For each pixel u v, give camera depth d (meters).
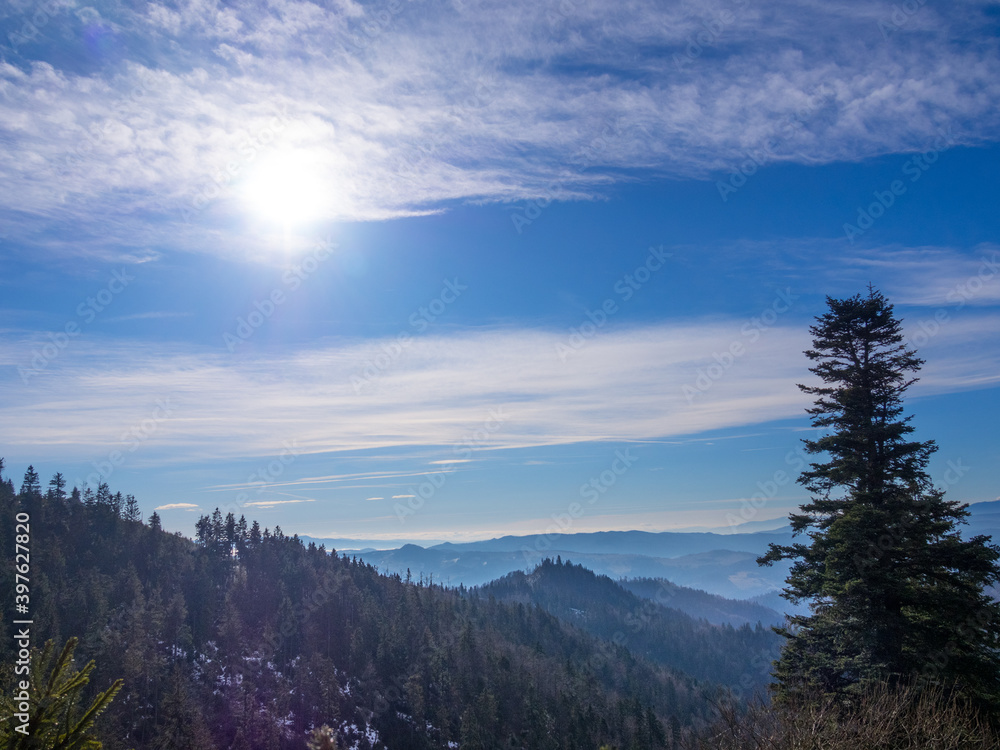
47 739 6.38
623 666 152.25
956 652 18.47
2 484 114.75
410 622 121.12
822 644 21.94
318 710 86.69
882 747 12.73
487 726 90.25
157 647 82.75
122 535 119.06
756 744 12.94
